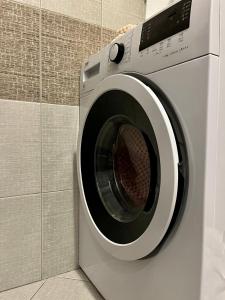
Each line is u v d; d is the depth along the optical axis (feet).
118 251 2.23
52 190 3.17
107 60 2.49
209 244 1.56
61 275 3.26
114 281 2.45
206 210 1.52
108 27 3.58
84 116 2.97
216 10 1.48
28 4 2.89
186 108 1.60
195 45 1.53
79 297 2.79
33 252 3.09
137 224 2.03
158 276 1.87
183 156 1.63
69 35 3.20
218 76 1.50
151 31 1.90
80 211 3.25
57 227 3.24
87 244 3.06
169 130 1.63
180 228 1.68
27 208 3.01
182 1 1.65
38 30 2.97
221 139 1.57
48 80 3.07
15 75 2.85
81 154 2.86
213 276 1.61
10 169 2.87
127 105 2.08
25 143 2.95
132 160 2.47
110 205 2.63
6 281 2.93
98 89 2.48
